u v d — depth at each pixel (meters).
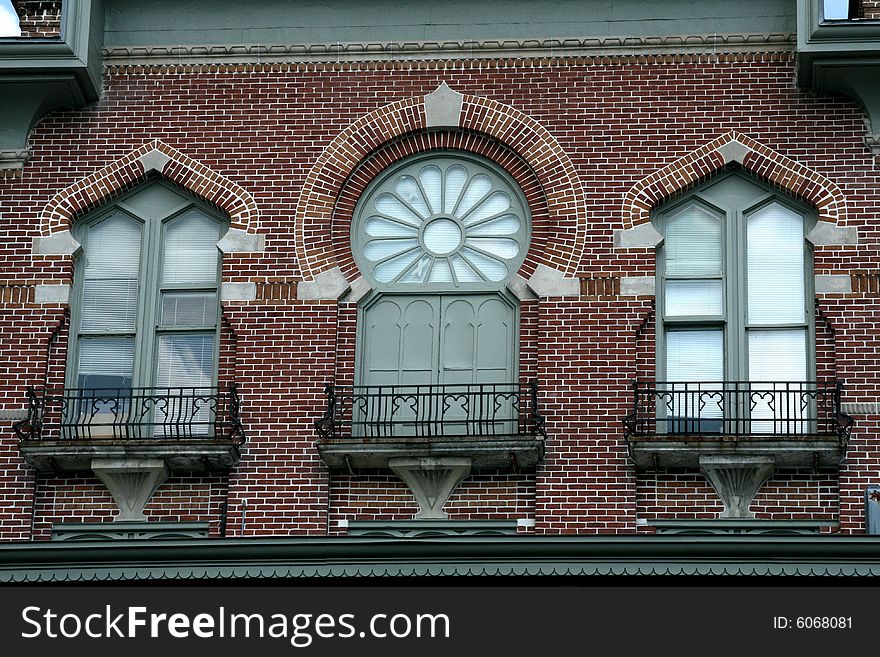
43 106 26.42
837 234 25.38
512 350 25.50
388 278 25.91
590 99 26.19
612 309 25.28
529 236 25.89
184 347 25.84
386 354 25.61
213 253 26.22
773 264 25.67
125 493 24.94
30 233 26.05
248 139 26.33
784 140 25.84
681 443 24.33
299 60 26.59
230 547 23.17
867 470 24.42
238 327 25.48
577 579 23.22
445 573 23.06
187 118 26.47
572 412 24.91
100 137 26.44
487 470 24.83
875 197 25.52
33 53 26.05
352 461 24.75
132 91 26.62
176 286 26.05
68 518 24.95
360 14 26.73
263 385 25.23
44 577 23.27
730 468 24.41
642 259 25.45
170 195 26.41
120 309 26.05
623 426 24.81
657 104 26.11
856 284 25.16
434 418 25.23
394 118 26.30
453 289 25.80
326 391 25.09
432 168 26.33
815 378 25.03
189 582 23.31
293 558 23.22
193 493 25.00
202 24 26.84
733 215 25.80
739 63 26.22
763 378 25.25
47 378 25.59
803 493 24.50
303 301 25.58
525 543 22.98
